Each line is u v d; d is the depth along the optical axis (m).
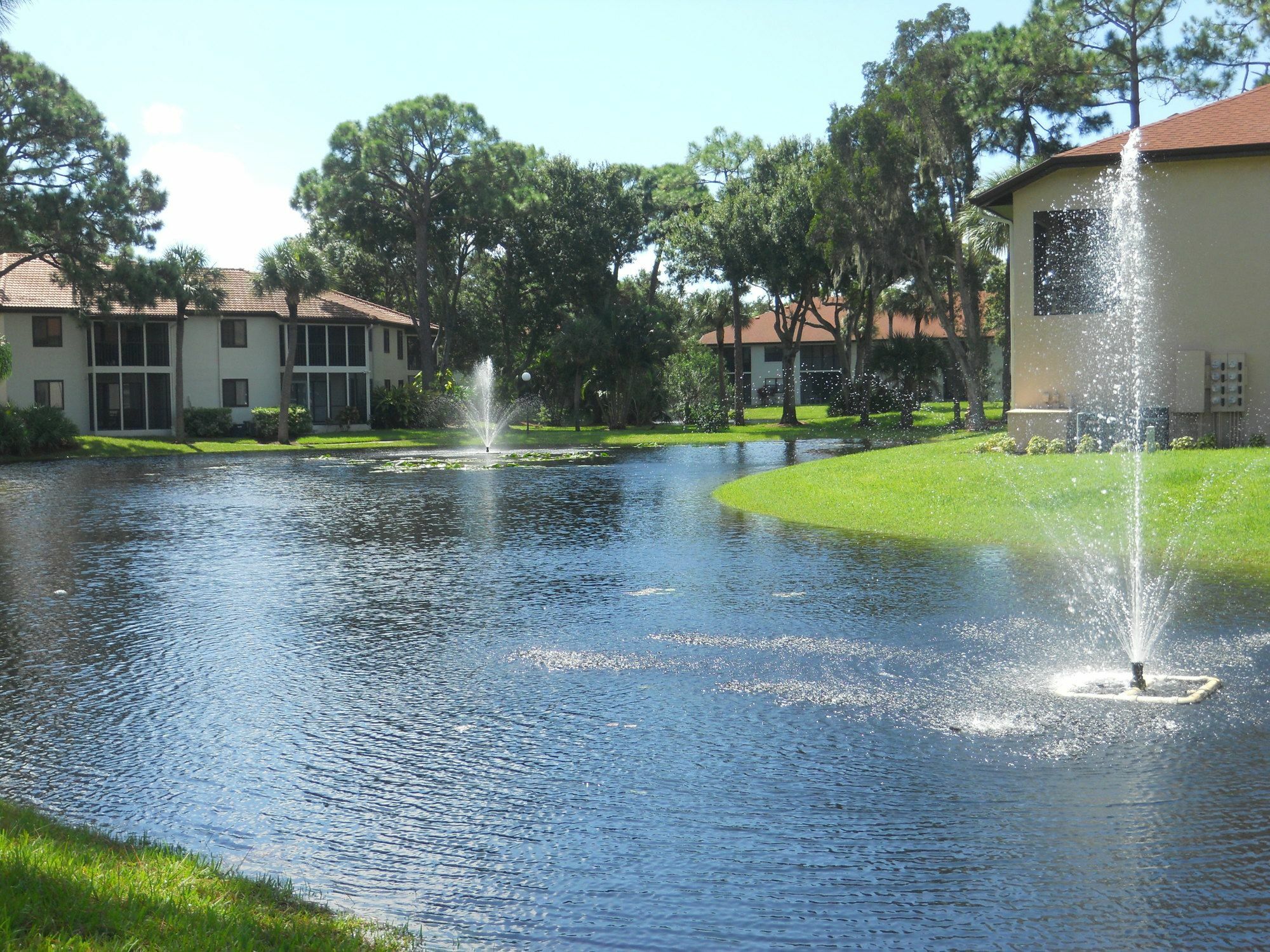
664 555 15.70
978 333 49.94
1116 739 7.11
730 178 65.69
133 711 8.21
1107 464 19.31
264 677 9.23
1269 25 40.53
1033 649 9.59
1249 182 22.77
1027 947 4.52
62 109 47.12
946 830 5.71
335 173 66.31
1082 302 24.06
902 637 10.16
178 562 16.03
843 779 6.50
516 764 6.90
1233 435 22.98
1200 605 11.20
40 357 55.44
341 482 30.75
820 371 84.56
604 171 71.56
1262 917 4.73
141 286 49.47
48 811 6.16
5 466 40.94
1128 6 41.47
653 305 69.00
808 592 12.56
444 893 5.10
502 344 79.00
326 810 6.17
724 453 41.00
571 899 5.03
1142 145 23.19
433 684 8.91
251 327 59.09
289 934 4.21
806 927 4.72
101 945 3.81
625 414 64.88
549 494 25.75
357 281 82.50
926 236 44.56
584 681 8.91
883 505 19.14
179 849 5.39
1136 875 5.15
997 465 20.50
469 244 72.56
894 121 44.25
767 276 57.78
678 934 4.68
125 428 57.28
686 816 5.98
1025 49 42.34
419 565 15.41
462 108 65.75
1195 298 23.23
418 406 62.50
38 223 46.78
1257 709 7.67
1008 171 41.19
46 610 12.34
